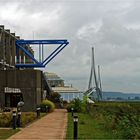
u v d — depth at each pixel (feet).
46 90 263.90
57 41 235.20
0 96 189.78
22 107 187.32
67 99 358.23
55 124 101.91
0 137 68.80
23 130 83.30
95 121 114.83
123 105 206.18
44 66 235.61
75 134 65.72
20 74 190.29
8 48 215.10
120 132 77.10
